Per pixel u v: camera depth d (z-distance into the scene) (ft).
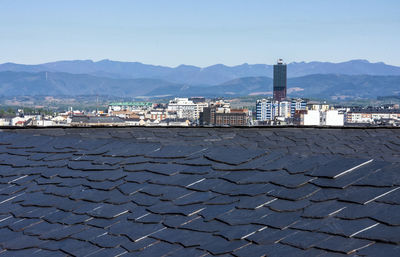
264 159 17.16
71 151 22.81
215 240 12.78
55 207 17.46
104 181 18.57
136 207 15.94
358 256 10.52
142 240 13.75
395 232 10.96
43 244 14.94
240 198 14.60
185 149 19.88
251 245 12.13
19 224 16.81
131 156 20.40
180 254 12.55
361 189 13.17
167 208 15.23
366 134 29.32
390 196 12.41
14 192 19.81
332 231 11.68
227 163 17.20
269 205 13.70
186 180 16.89
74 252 13.87
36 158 22.86
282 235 12.14
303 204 13.24
